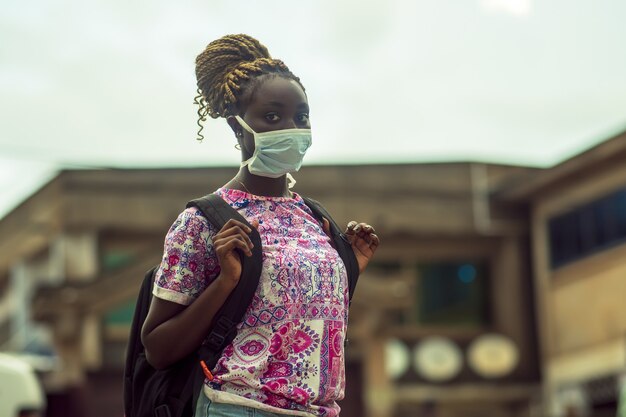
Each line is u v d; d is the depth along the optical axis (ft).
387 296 80.28
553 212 97.96
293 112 10.62
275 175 10.63
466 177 100.89
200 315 9.93
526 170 103.24
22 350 95.76
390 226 98.68
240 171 10.87
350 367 83.87
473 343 100.48
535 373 100.42
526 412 100.78
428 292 100.63
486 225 100.53
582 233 95.14
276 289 10.05
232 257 9.84
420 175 100.17
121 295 78.38
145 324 10.35
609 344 90.99
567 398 95.35
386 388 80.64
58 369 77.46
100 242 94.22
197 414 10.11
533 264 101.81
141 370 10.68
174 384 10.34
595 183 92.43
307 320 10.12
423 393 98.22
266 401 9.93
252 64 10.77
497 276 102.01
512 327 100.83
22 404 32.78
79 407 77.30
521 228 101.71
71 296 77.51
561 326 97.86
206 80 11.03
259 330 10.01
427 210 99.76
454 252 101.35
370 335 81.10
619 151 87.10
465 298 101.24
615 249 90.53
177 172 95.14
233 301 9.95
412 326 99.81
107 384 85.35
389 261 100.27
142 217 94.17
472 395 99.09
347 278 10.69
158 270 10.41
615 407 90.99
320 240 10.61
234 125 10.86
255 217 10.50
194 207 10.40
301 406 10.01
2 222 96.43
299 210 10.73
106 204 93.61
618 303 90.17
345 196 98.68
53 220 94.12
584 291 94.68
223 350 10.05
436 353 98.37
